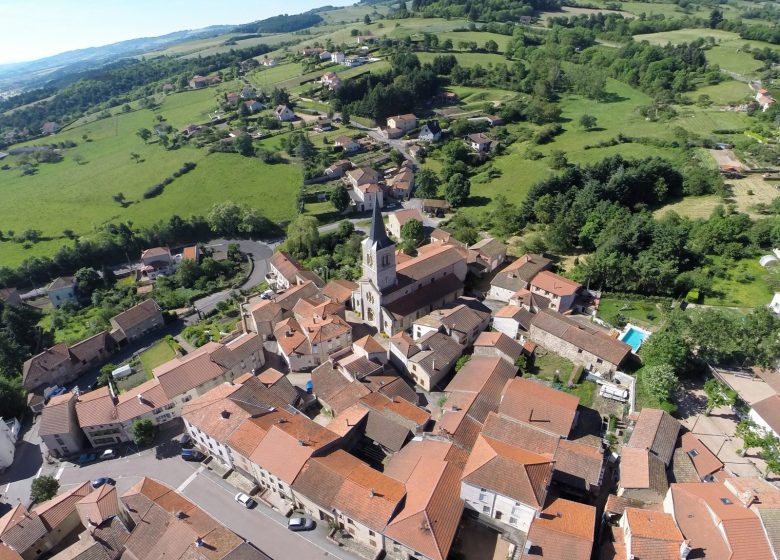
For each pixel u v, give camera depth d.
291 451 76.38
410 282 114.50
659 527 59.59
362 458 82.75
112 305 160.75
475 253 138.50
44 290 180.25
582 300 118.00
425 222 182.38
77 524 78.38
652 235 125.69
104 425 91.19
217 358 102.88
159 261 184.38
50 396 113.62
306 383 104.50
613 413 84.88
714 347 88.00
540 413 79.62
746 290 112.38
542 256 140.25
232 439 80.56
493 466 67.44
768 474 70.94
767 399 77.31
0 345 133.62
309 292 131.62
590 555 58.44
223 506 78.12
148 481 77.88
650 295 116.81
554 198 158.75
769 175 164.38
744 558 55.25
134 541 68.88
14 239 199.12
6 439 92.94
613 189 156.88
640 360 94.44
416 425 83.00
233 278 170.12
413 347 100.19
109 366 120.12
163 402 94.81
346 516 68.25
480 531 68.94
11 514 75.06
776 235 123.44
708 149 190.38
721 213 139.75
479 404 83.94
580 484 70.06
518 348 99.75
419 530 63.00
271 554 69.75
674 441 73.44
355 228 193.38
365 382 94.88
